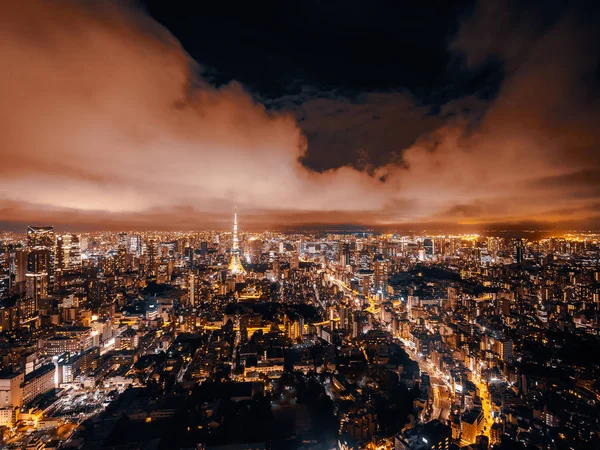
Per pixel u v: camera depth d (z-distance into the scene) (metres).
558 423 180.88
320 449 164.38
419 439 170.50
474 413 191.38
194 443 166.00
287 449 162.75
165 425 181.38
